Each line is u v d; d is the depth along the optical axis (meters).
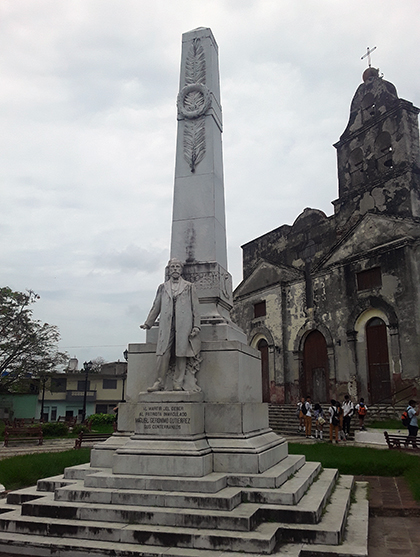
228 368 7.29
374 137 25.42
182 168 9.34
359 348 22.94
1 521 5.61
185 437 6.48
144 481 6.02
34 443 19.41
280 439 8.11
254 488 6.09
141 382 7.72
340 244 24.83
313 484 7.22
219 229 9.06
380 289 22.11
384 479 9.70
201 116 9.57
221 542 4.89
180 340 7.23
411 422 14.99
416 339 20.16
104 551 4.94
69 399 45.12
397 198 23.45
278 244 31.48
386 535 6.12
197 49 10.13
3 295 32.69
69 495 5.98
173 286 7.65
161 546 5.01
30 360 33.31
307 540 5.18
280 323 27.44
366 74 26.89
